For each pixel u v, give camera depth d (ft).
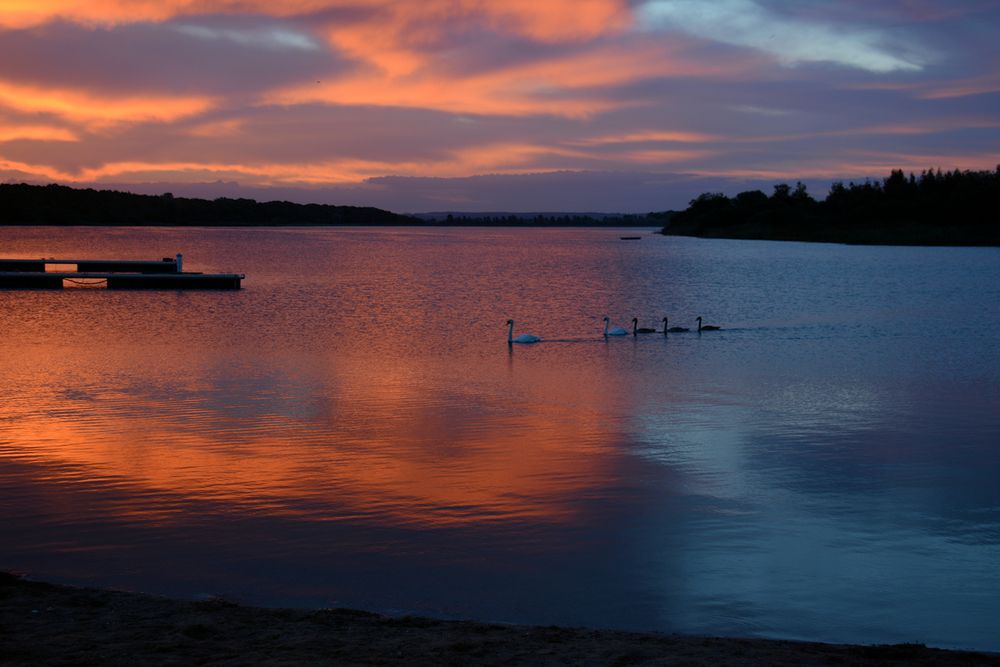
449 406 79.66
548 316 165.48
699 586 40.14
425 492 53.52
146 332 133.39
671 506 51.37
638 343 126.41
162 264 257.14
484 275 285.64
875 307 183.83
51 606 33.94
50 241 589.73
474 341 127.54
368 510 50.11
